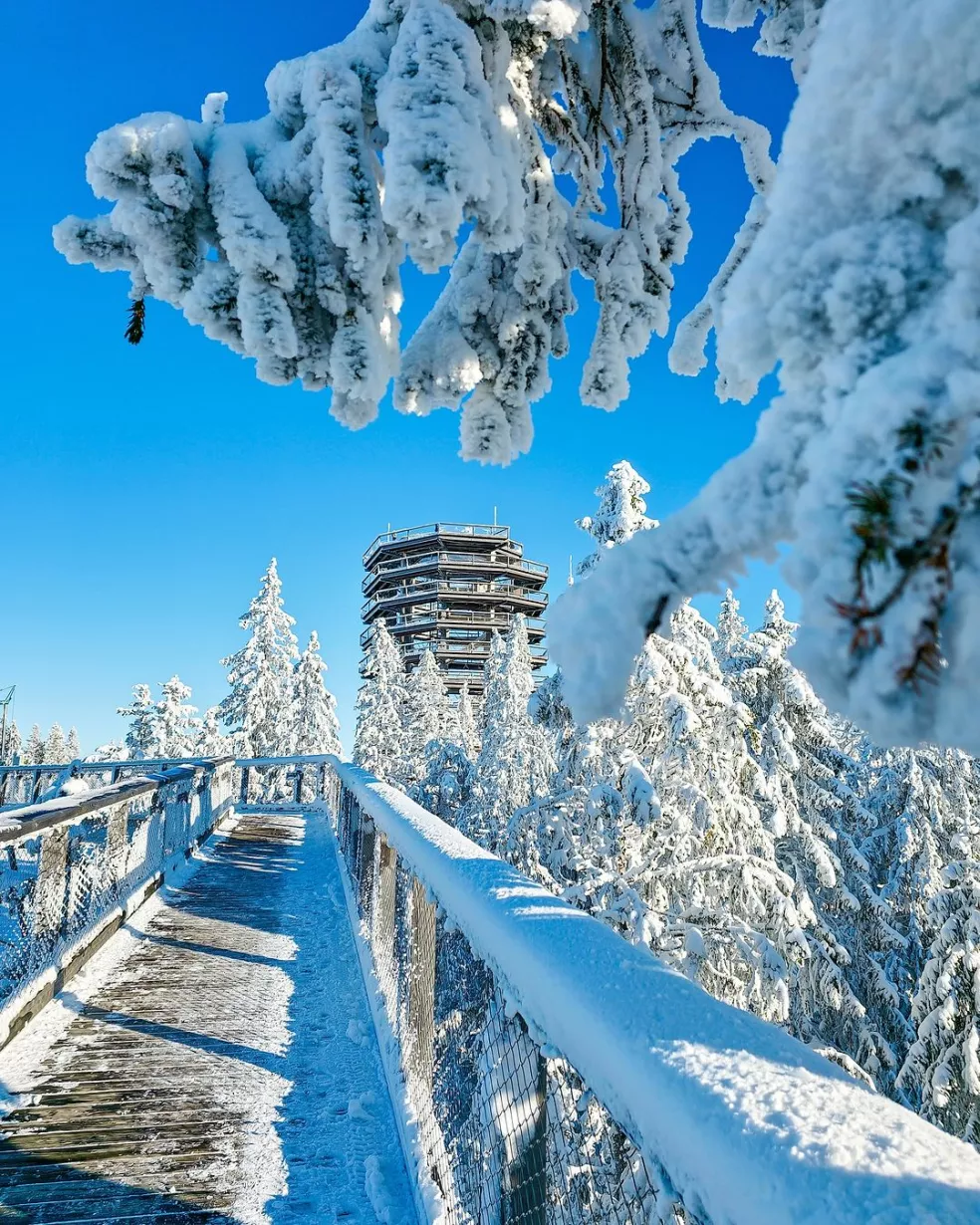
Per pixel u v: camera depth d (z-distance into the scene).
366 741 37.62
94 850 5.09
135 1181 2.71
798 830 12.02
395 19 1.81
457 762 17.73
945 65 0.60
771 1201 0.68
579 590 0.81
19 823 3.70
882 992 12.65
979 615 0.52
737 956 8.07
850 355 0.64
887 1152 0.69
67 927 4.57
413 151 1.47
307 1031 4.00
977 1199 0.62
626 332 2.28
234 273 1.71
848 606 0.55
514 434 2.35
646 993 1.11
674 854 8.56
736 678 12.95
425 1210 2.30
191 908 6.45
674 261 2.33
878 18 0.64
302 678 36.31
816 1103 0.78
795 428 0.69
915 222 0.66
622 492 9.92
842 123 0.68
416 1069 2.87
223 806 11.99
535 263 2.15
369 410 1.99
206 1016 4.15
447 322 2.27
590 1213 1.25
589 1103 1.24
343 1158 2.86
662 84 2.17
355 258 1.72
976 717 0.52
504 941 1.50
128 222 1.64
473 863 2.18
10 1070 3.50
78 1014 4.15
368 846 5.19
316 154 1.73
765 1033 0.96
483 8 1.94
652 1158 0.92
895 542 0.54
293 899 6.99
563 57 2.14
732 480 0.72
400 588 69.81
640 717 8.95
